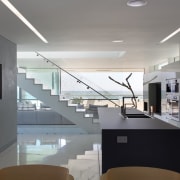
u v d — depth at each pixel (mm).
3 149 6320
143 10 4203
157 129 3186
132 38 6543
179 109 6410
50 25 5152
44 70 9500
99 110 5871
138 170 1773
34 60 9461
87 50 8719
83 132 9062
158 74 8469
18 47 7941
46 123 9148
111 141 3189
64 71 9641
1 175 1761
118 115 4750
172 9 4141
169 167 3166
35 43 7238
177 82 6543
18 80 9273
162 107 7969
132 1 3760
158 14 4422
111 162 3186
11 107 6988
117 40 6805
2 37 6234
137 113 5059
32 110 9250
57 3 3832
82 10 4176
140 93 12555
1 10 4168
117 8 4078
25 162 5273
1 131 6180
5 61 6480
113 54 11094
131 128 3240
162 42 7148
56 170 1803
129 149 3188
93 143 7199
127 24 5098
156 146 3178
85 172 4637
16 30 5582
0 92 6020
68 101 9570
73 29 5500
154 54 9742
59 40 6773
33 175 1808
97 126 9023
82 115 9070
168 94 7336
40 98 9234
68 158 5598
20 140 7605
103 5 3941
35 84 9258
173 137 3172
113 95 9984
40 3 3818
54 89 9492
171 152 3168
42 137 8117
